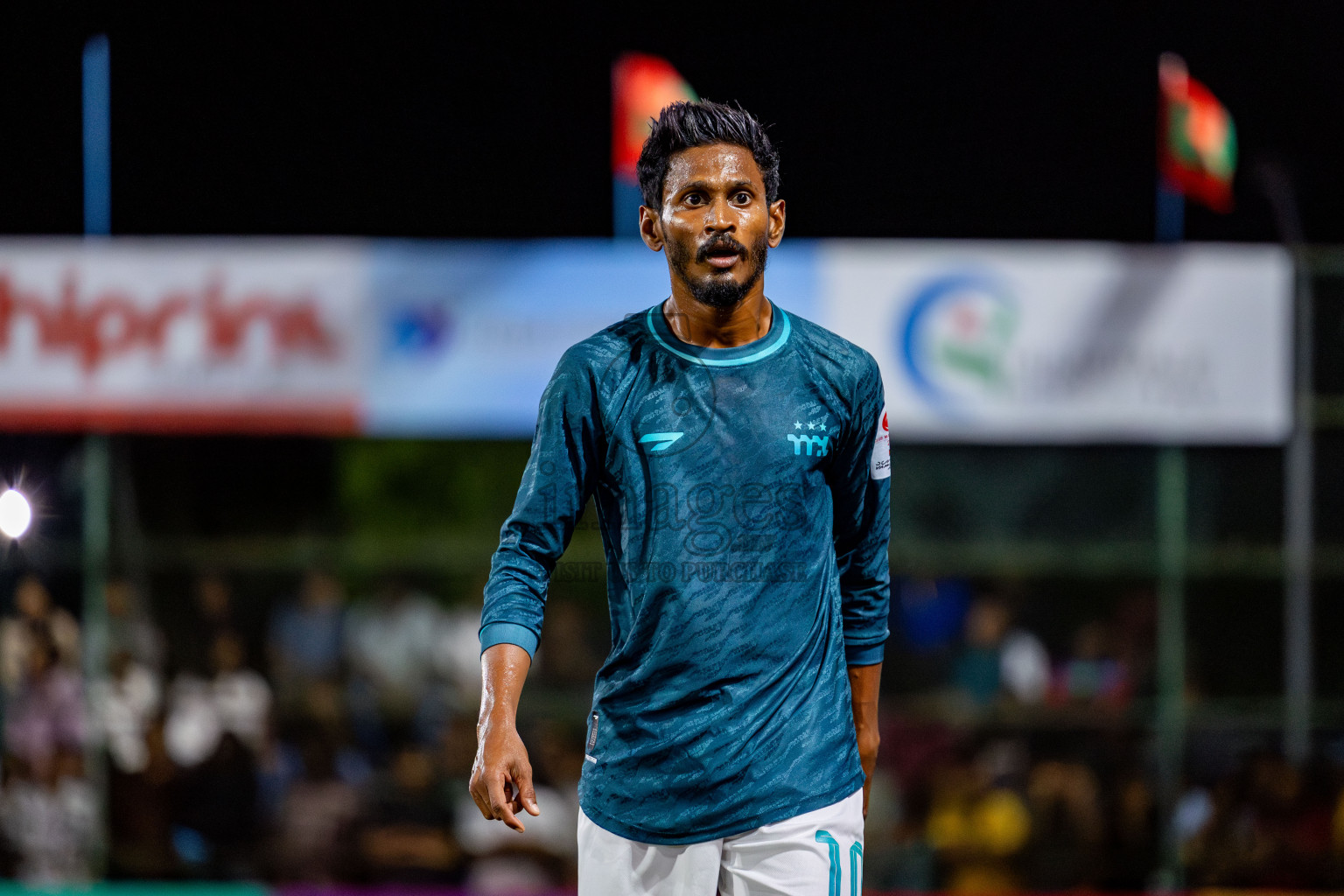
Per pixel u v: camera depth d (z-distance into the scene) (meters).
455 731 19.55
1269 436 17.39
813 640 6.83
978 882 18.73
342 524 21.30
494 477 21.64
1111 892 18.56
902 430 17.45
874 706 7.73
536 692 19.61
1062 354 17.39
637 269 17.53
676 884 6.69
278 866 18.97
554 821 19.00
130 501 20.06
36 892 18.31
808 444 6.79
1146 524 19.62
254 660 20.23
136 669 19.34
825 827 6.66
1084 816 18.75
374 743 19.69
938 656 19.70
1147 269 17.38
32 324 17.58
